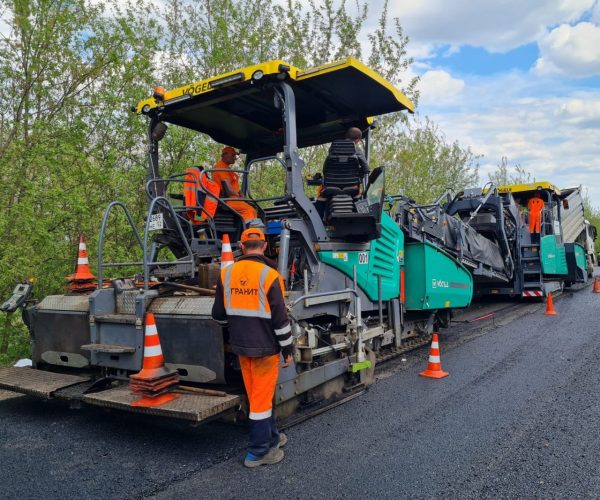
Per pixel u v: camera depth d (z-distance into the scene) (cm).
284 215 564
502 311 1192
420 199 1753
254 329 360
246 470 362
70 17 721
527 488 333
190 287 463
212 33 953
